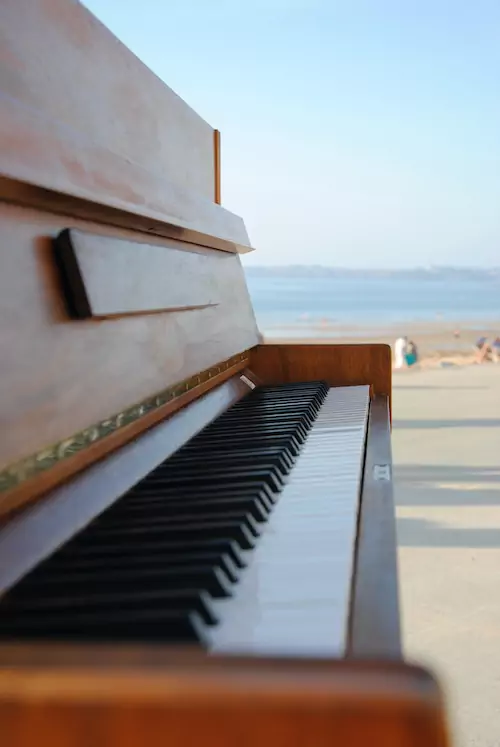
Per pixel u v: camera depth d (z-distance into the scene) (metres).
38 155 0.73
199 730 0.28
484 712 1.55
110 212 0.92
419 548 2.51
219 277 1.57
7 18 0.78
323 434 1.12
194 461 0.92
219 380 1.47
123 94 1.13
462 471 3.53
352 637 0.44
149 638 0.42
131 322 0.99
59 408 0.74
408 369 8.32
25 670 0.30
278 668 0.29
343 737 0.27
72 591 0.50
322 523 0.67
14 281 0.71
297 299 21.53
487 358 9.66
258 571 0.55
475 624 1.95
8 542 0.60
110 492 0.78
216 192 1.74
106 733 0.29
